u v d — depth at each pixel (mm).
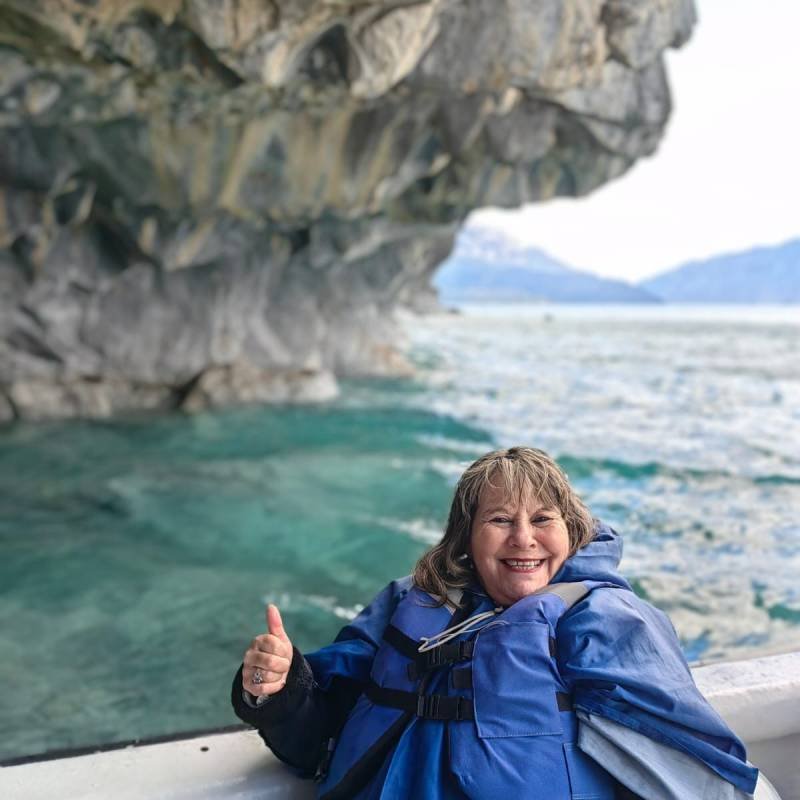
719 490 8344
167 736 1773
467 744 1428
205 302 12562
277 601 5559
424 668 1541
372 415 12336
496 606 1618
